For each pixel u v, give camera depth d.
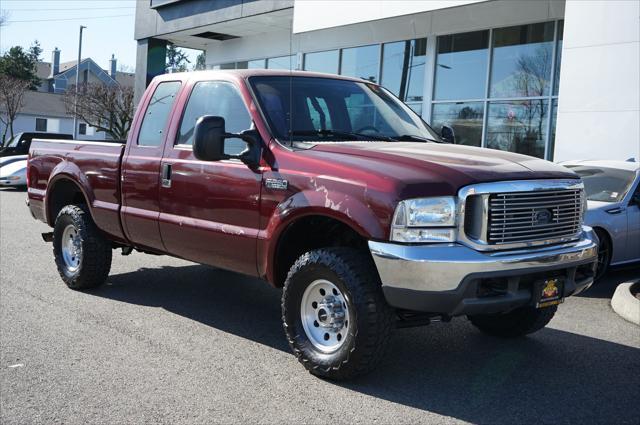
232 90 5.50
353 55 19.11
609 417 4.04
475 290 4.08
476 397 4.34
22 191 20.03
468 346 5.46
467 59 16.14
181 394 4.32
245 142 5.08
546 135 14.65
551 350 5.38
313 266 4.51
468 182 4.16
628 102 10.90
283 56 21.89
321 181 4.54
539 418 4.02
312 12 16.12
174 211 5.71
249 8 19.56
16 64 70.25
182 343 5.39
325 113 5.50
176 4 22.81
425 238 4.10
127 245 6.70
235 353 5.16
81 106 36.34
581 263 4.62
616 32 10.99
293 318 4.70
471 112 16.14
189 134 5.74
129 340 5.43
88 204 6.69
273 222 4.80
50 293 6.96
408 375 4.73
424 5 13.69
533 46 14.78
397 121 5.93
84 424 3.87
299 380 4.59
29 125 64.56
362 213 4.25
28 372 4.68
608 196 8.35
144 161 6.03
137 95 25.45
